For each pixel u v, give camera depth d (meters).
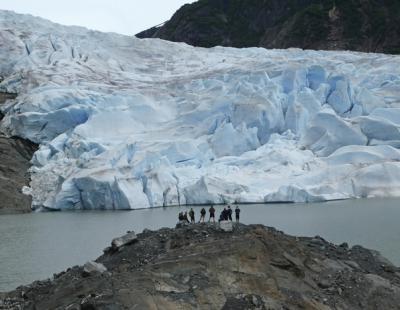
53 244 39.09
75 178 65.88
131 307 15.75
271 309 16.44
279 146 72.94
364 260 21.88
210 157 73.75
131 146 69.81
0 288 26.80
